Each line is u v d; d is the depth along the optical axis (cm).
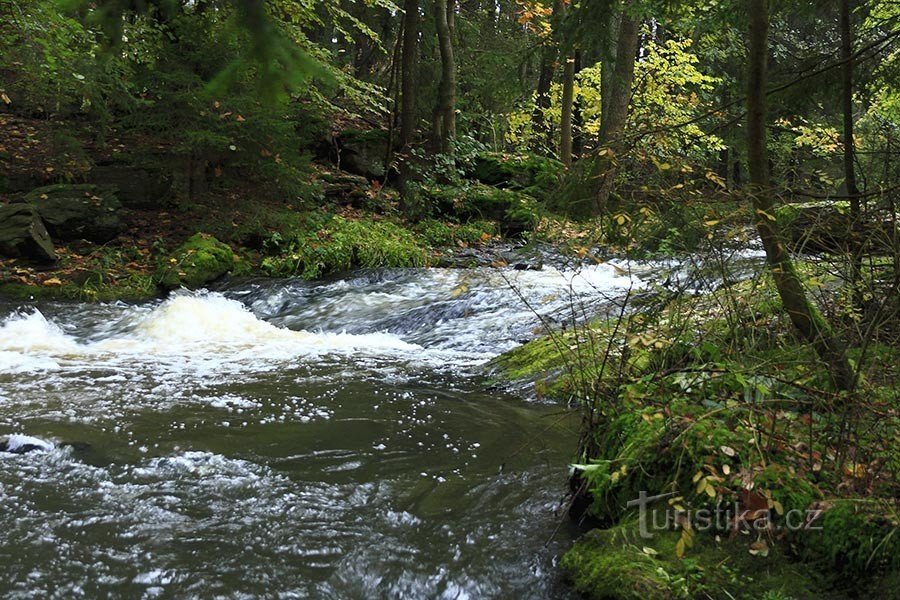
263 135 1162
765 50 354
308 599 266
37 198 1112
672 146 367
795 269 360
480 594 271
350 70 1953
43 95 1184
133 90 1148
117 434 438
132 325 820
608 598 257
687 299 364
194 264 1052
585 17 493
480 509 340
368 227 1277
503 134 2147
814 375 326
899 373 320
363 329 852
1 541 298
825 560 253
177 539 305
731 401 306
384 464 396
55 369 616
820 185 419
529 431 454
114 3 175
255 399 523
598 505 318
